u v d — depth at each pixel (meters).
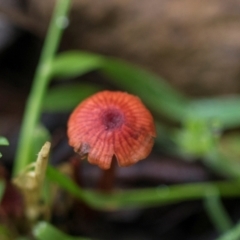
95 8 0.29
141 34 0.29
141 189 0.28
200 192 0.26
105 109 0.21
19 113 0.30
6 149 0.29
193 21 0.29
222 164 0.27
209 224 0.28
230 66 0.29
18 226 0.25
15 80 0.31
